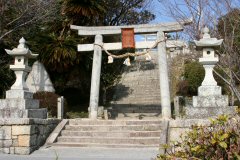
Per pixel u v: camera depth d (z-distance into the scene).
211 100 9.92
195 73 19.45
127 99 20.64
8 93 10.63
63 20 18.81
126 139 11.17
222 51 11.81
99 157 9.26
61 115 14.39
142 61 25.03
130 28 14.73
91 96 14.49
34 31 18.62
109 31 15.05
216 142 3.16
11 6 17.00
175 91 20.47
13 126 9.93
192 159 3.27
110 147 10.84
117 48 14.93
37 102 11.31
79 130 12.23
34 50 17.73
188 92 19.66
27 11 16.91
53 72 18.75
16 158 9.02
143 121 12.41
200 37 11.74
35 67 17.59
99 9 18.59
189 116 9.99
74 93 20.88
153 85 22.08
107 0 21.78
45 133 11.32
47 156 9.42
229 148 3.13
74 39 17.91
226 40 10.77
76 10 18.17
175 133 9.70
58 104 14.50
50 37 17.97
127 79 23.75
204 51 10.44
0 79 17.67
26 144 9.81
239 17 10.91
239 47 11.40
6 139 9.90
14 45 17.72
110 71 20.88
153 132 11.49
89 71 19.97
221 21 11.50
